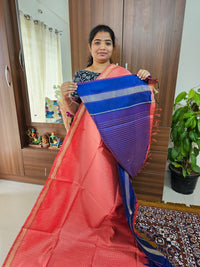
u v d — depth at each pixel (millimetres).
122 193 969
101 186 1003
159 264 917
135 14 1359
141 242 999
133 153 1013
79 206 1039
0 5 1566
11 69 1729
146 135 1058
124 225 1060
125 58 1469
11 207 1622
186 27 1814
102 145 1006
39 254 923
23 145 1975
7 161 2018
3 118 1868
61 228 1009
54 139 1965
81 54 1549
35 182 2010
